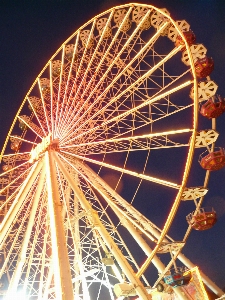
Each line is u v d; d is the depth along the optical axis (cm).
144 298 2247
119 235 2762
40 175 2755
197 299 2428
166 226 2350
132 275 2289
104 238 2397
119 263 2322
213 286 2778
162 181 2503
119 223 2823
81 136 2962
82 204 2536
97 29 3441
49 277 2727
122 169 2738
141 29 3177
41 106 3628
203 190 2436
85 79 3167
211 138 2527
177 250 2411
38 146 2920
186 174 2397
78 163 3006
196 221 2570
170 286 2467
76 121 3048
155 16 3083
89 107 3050
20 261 2617
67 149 2975
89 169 3117
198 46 2920
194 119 2470
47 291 2697
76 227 2919
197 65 2848
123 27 3306
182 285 2389
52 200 2306
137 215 2753
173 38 3033
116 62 3108
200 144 2572
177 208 2377
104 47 3212
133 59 2936
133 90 2903
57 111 3109
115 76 2977
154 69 2808
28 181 2703
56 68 3609
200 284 2433
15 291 2583
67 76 3447
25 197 2666
